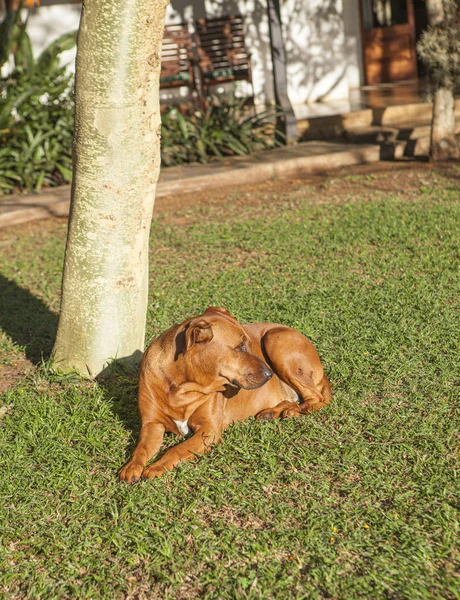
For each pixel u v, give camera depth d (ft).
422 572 9.99
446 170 36.94
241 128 44.37
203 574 10.30
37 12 49.90
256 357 12.94
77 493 12.54
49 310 22.75
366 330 18.48
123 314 17.17
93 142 15.93
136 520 11.64
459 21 35.63
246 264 25.52
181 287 23.49
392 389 15.53
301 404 15.01
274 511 11.68
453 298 20.34
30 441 14.28
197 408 13.46
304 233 28.53
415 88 56.29
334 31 54.75
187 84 47.91
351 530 10.99
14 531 11.64
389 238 26.58
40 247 30.42
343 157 40.75
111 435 14.38
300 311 20.17
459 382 15.55
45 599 10.18
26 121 40.86
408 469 12.46
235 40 51.60
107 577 10.46
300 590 9.91
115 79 15.47
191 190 38.22
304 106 52.70
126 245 16.83
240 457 13.10
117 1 14.94
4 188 39.32
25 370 18.07
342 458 12.93
